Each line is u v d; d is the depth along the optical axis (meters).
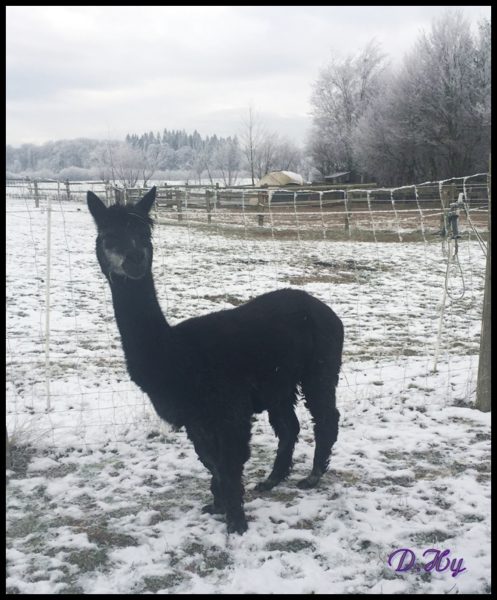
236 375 3.35
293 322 3.68
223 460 3.33
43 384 5.68
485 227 16.67
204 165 67.31
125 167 50.03
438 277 11.77
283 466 3.93
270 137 62.84
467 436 4.66
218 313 3.68
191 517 3.58
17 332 7.42
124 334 3.29
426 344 7.26
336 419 3.88
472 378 5.91
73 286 10.28
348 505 3.66
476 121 32.94
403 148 36.44
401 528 3.38
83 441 4.59
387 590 2.85
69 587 2.92
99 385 5.72
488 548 3.17
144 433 4.77
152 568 3.05
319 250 15.17
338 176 46.69
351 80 50.75
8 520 3.53
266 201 19.92
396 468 4.18
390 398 5.48
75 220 22.03
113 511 3.65
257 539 3.30
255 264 13.08
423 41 34.88
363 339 7.46
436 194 24.16
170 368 3.23
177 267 12.49
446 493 3.79
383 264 13.23
